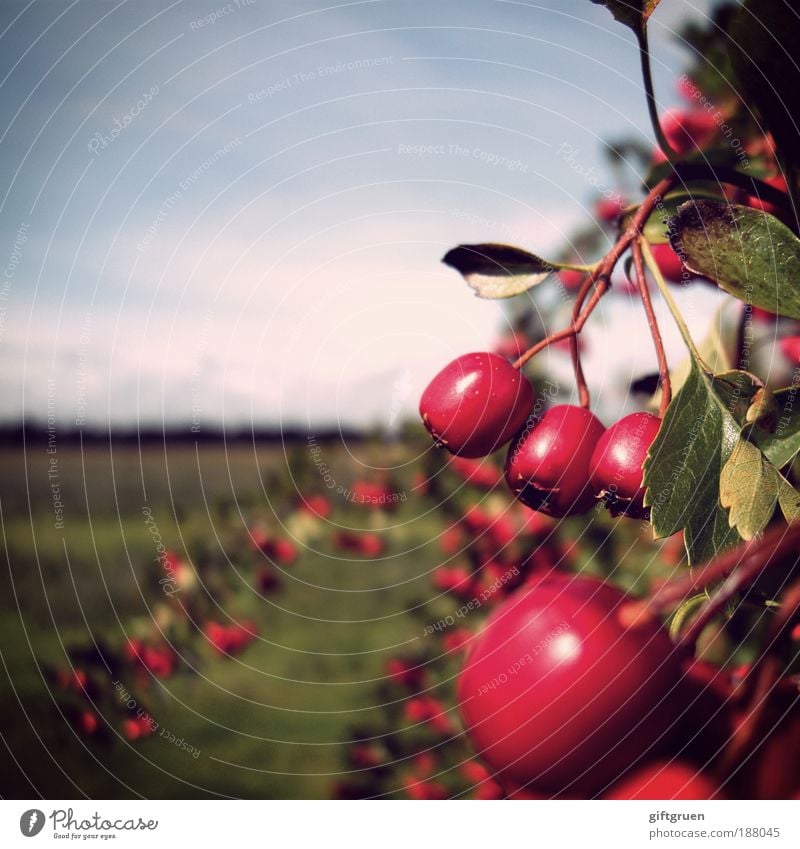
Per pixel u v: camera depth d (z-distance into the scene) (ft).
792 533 2.03
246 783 10.48
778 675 1.94
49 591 13.39
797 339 3.03
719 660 2.27
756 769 1.89
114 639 9.01
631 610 2.10
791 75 2.48
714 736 1.97
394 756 8.94
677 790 1.90
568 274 3.66
